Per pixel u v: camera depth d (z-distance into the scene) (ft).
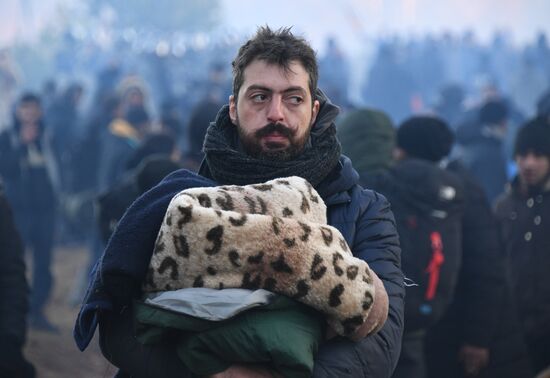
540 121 31.12
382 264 13.66
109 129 58.70
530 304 30.12
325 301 12.24
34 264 49.65
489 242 27.20
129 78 62.23
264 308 12.21
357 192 14.08
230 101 13.91
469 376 27.66
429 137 27.43
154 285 12.46
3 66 112.27
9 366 21.95
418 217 24.93
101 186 58.49
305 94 13.51
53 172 50.21
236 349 12.20
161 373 12.75
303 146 13.58
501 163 57.52
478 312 27.20
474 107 79.71
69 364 41.88
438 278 24.86
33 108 49.73
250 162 13.25
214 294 12.10
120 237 12.72
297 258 12.16
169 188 13.10
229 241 12.08
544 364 29.96
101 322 13.08
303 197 12.69
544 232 30.45
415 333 24.90
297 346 12.12
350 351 12.75
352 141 26.53
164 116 61.41
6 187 49.19
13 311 22.29
